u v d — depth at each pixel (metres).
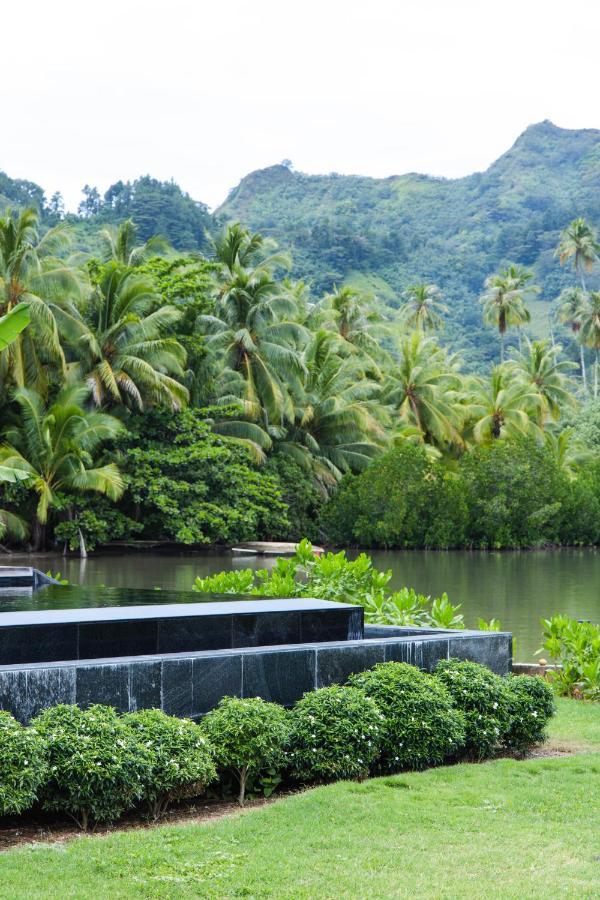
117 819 6.66
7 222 37.31
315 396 52.28
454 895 5.11
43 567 35.75
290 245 174.88
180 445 43.88
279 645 8.35
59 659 7.45
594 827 6.33
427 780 7.46
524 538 52.78
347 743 7.42
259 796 7.25
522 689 8.66
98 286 41.34
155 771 6.54
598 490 57.25
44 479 38.72
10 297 37.12
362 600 13.48
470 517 52.28
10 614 7.84
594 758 8.22
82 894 5.05
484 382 78.19
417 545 51.91
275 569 14.25
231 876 5.35
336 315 60.41
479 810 6.68
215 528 43.72
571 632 12.11
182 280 47.09
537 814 6.59
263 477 45.91
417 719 7.82
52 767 6.25
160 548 45.94
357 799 6.89
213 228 159.88
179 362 42.50
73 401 38.25
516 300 85.06
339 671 8.24
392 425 57.59
